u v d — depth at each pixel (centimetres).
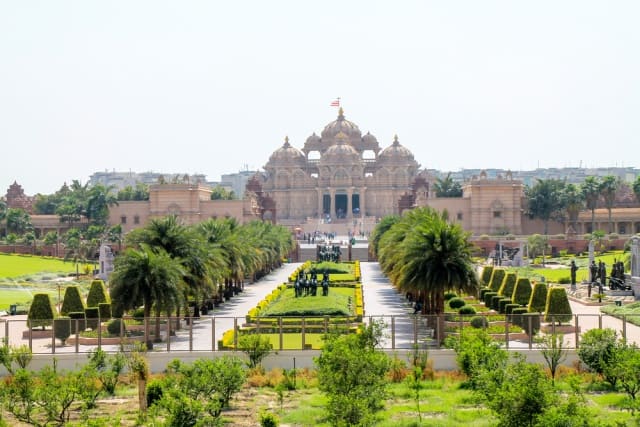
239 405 5919
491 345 6369
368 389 5519
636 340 7538
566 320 8019
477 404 5559
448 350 7069
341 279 14412
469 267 7944
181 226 8950
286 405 5922
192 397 5644
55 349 7312
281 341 7094
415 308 9519
